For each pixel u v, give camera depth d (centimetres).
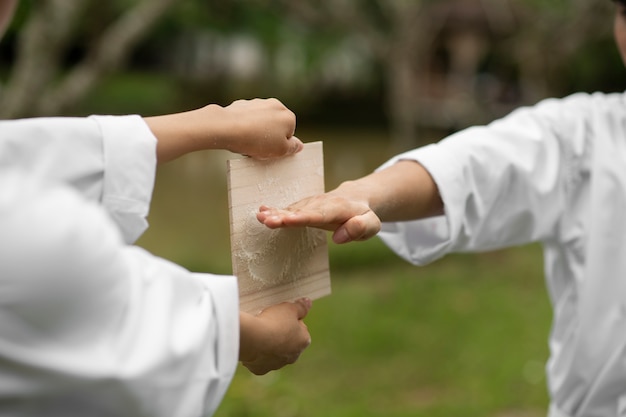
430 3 739
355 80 1596
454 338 518
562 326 165
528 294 615
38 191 82
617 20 160
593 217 155
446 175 141
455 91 1019
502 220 154
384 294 617
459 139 151
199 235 769
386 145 1385
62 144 103
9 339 79
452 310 576
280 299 122
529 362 466
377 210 134
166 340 87
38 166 101
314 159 129
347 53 1483
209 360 95
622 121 160
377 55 736
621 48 161
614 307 153
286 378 443
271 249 120
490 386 436
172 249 712
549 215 157
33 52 441
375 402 419
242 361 115
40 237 78
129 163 106
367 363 481
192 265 649
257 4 666
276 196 121
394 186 137
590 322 155
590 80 1220
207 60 1588
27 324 79
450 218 140
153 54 1659
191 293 96
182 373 90
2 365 80
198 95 1593
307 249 128
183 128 112
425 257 149
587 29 695
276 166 121
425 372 465
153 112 1457
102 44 468
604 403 157
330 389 439
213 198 934
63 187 86
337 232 118
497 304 589
